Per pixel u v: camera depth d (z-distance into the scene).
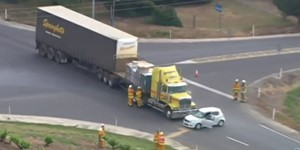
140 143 174.12
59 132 163.88
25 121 188.00
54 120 192.12
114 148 143.38
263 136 193.88
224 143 185.12
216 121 198.00
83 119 195.38
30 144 124.94
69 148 133.50
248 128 199.88
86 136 159.88
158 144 165.12
